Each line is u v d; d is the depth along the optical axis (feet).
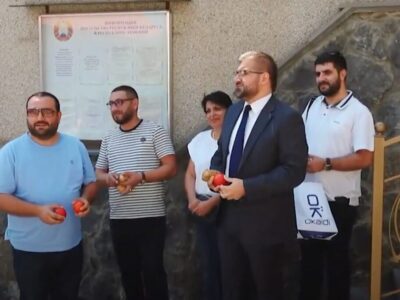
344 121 13.14
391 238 15.17
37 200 12.25
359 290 15.24
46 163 12.42
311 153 13.46
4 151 12.37
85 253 17.19
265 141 11.01
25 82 17.79
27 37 17.63
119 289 17.04
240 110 11.82
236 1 16.20
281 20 15.98
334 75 13.14
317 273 13.65
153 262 14.61
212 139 14.53
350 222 13.43
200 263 16.38
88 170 13.12
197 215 14.38
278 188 10.72
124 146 14.65
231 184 10.67
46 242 12.34
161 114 16.74
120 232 14.61
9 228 12.59
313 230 12.87
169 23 16.44
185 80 16.66
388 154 15.15
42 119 12.26
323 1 15.70
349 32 15.23
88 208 12.35
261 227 11.12
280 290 11.43
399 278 14.44
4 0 17.65
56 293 12.90
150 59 16.69
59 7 17.28
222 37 16.37
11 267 17.69
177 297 16.61
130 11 16.70
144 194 14.48
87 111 17.26
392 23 14.98
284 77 15.57
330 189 13.20
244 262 11.58
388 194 15.23
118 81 16.98
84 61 17.15
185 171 16.37
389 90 15.10
